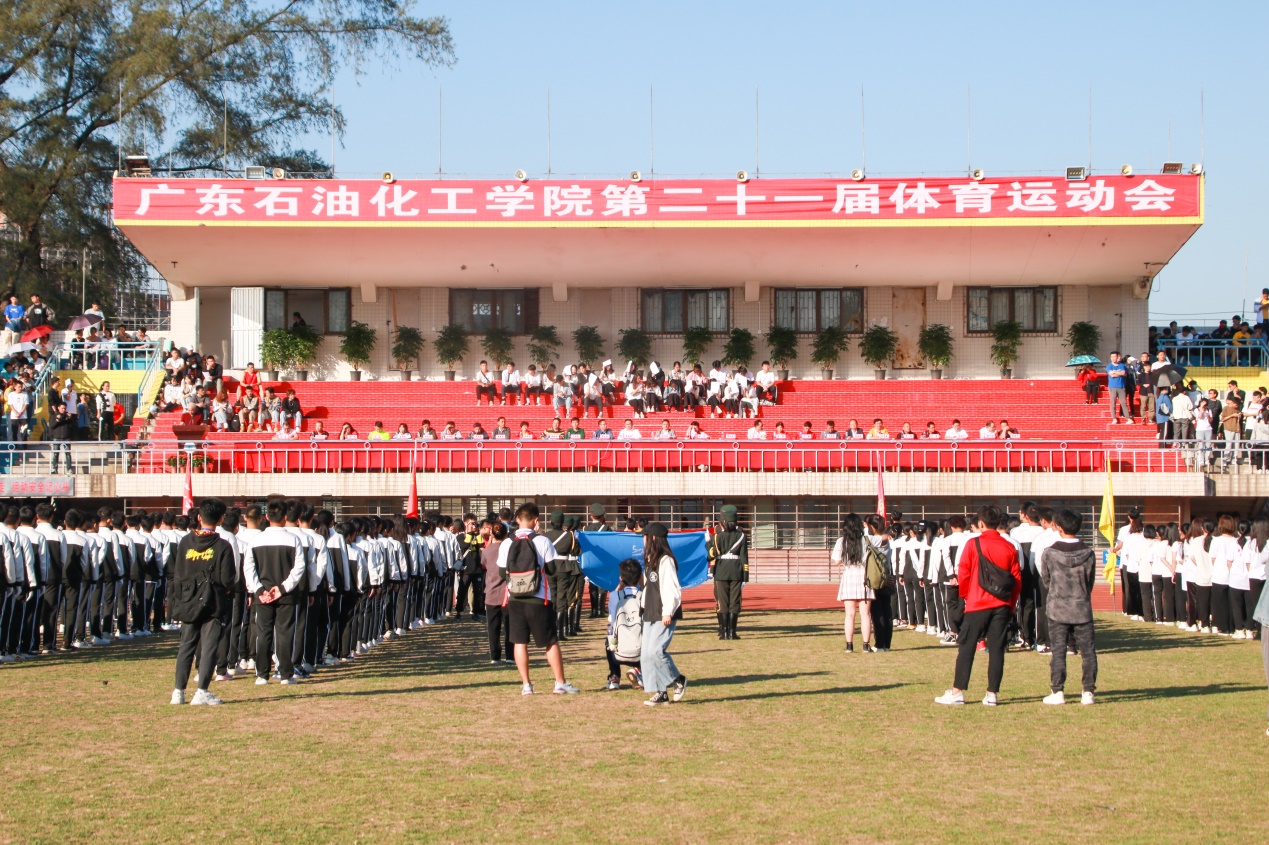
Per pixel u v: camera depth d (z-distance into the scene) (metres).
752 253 37.78
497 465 33.09
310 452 32.88
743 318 41.41
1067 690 14.48
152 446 32.75
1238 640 20.58
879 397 39.09
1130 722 12.11
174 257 37.69
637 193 35.44
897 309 41.41
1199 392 35.69
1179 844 7.85
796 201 35.31
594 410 37.62
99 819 8.45
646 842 7.91
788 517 34.03
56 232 46.66
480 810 8.68
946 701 13.25
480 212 35.34
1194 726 11.88
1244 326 41.50
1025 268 38.91
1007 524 19.16
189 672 13.49
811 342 41.34
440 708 13.14
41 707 13.20
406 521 21.92
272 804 8.85
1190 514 33.12
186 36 45.75
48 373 37.78
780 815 8.53
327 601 16.81
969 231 35.78
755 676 15.85
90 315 40.75
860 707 13.13
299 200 35.16
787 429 37.53
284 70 48.44
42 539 18.70
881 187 35.25
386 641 20.66
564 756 10.51
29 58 45.84
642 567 14.05
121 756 10.51
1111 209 34.81
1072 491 32.31
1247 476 31.89
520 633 14.18
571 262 38.62
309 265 38.66
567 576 20.33
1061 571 13.29
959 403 38.81
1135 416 36.91
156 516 22.88
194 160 49.34
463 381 39.81
